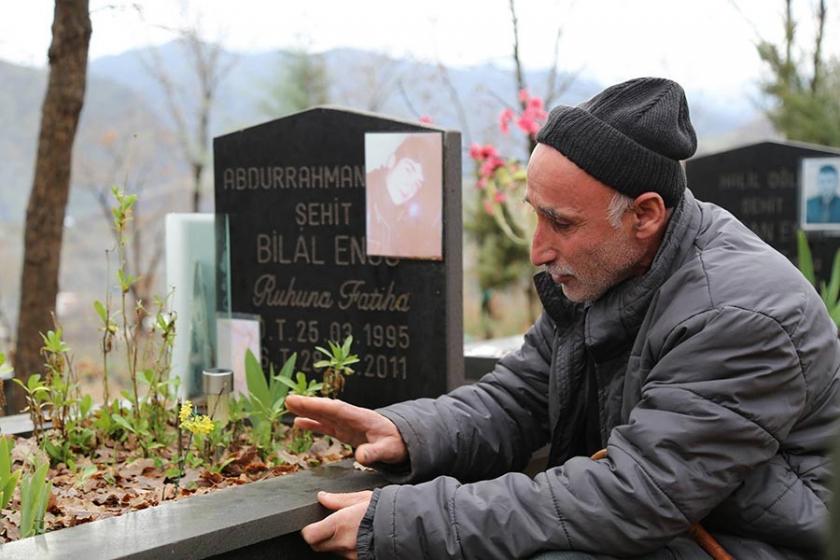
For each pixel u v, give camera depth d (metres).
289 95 10.98
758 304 2.01
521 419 2.58
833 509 1.06
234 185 3.56
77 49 4.30
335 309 3.41
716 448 1.98
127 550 1.94
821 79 10.07
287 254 3.48
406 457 2.44
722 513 2.11
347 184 3.35
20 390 4.27
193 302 3.52
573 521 2.01
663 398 2.03
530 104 5.86
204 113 11.62
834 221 6.57
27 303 4.35
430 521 2.07
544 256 2.22
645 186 2.12
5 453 2.23
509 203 6.06
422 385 3.27
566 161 2.12
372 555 2.12
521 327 8.83
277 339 3.53
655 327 2.13
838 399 2.11
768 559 2.07
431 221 3.20
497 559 2.04
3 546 1.96
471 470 2.52
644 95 2.15
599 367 2.32
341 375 3.17
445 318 3.21
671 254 2.16
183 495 2.51
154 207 12.51
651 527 1.99
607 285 2.22
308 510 2.25
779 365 1.98
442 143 3.16
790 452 2.11
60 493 2.51
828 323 2.09
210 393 3.01
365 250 3.33
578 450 2.53
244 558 2.19
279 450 2.93
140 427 2.89
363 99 10.67
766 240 6.77
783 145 6.66
